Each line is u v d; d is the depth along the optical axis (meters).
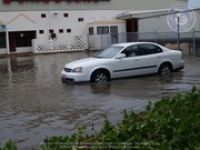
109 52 14.30
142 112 4.93
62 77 13.99
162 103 5.27
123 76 14.03
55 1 39.50
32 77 16.53
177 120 4.42
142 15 38.75
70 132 7.12
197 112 4.95
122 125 4.45
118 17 41.72
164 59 14.93
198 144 4.19
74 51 38.06
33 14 38.62
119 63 13.80
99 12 41.72
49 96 11.24
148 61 14.47
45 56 31.66
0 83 14.89
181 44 28.33
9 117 8.62
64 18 40.00
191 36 26.67
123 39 33.38
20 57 31.75
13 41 38.25
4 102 10.52
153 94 10.84
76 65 13.51
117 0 42.50
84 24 41.03
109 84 13.06
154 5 44.22
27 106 9.83
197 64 19.11
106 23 39.56
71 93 11.59
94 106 9.46
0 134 7.21
